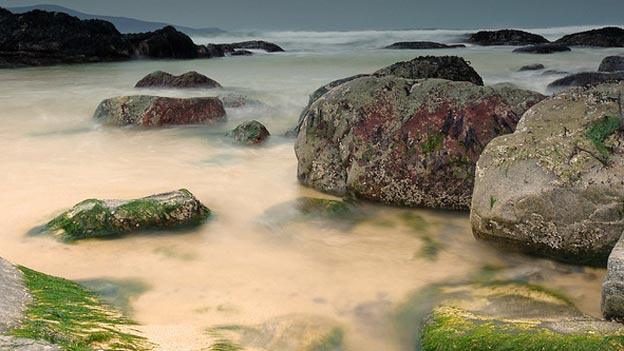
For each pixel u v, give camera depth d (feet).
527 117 23.07
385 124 28.40
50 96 65.46
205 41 211.41
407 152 27.43
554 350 12.75
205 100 49.32
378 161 27.81
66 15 114.42
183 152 39.60
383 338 16.21
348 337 16.20
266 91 69.56
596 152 20.27
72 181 32.55
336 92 30.76
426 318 16.81
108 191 30.55
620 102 21.67
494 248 22.03
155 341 14.14
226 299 18.24
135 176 33.76
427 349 14.75
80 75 90.38
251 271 20.67
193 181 32.68
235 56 133.08
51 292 16.15
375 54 133.39
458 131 27.04
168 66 106.63
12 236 23.88
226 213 27.22
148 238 23.52
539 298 18.17
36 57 106.93
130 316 16.44
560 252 20.39
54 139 44.27
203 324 16.33
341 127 29.53
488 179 21.71
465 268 21.12
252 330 16.19
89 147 41.45
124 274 20.18
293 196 29.60
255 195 30.07
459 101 27.84
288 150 39.68
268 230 25.34
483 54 122.01
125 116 47.50
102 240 23.04
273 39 215.72
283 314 17.29
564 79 62.39
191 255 22.11
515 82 73.97
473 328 14.74
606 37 136.36
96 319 14.74
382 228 25.59
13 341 11.10
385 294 18.88
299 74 90.94
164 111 47.24
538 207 20.24
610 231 19.42
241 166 35.88
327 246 23.48
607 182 19.49
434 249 23.00
